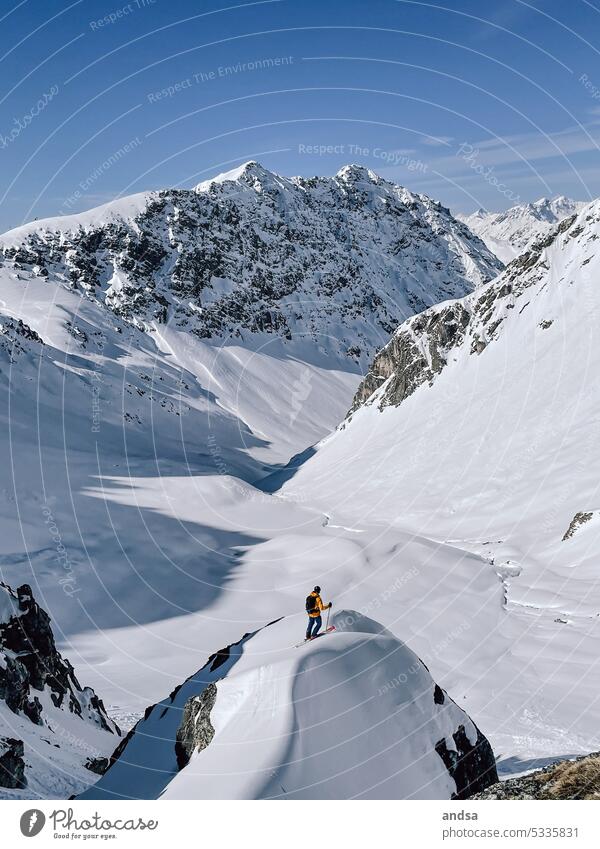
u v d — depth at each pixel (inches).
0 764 716.7
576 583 2370.8
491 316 5393.7
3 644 1106.1
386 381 6112.2
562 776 479.2
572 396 3944.4
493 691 1553.9
